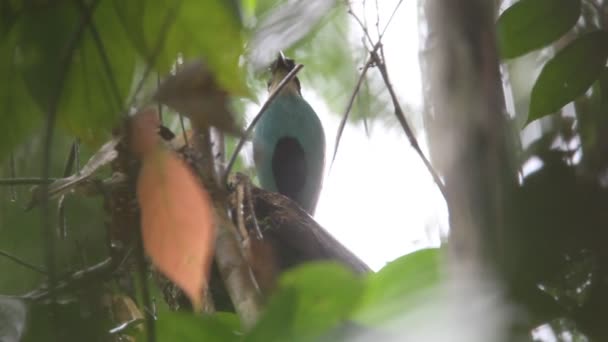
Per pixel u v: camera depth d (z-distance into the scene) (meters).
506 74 6.18
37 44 4.00
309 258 7.59
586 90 5.34
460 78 2.83
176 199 3.08
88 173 4.92
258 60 3.27
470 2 2.88
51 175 6.86
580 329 3.79
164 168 3.11
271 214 7.71
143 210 3.08
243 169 8.83
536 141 5.17
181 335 4.02
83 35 3.97
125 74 4.03
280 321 2.38
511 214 2.75
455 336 1.92
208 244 3.08
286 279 2.38
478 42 2.85
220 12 3.61
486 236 2.65
